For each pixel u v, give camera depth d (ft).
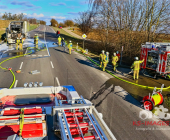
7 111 15.37
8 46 74.95
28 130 13.67
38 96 21.49
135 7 60.29
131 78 38.83
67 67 46.11
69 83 34.37
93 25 76.43
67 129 12.24
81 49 72.38
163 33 56.44
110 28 69.21
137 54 57.77
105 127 16.47
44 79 36.06
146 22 57.67
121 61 54.60
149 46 37.45
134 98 28.48
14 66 44.98
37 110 15.75
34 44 81.25
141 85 34.27
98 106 25.21
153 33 57.72
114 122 21.18
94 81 36.19
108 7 66.23
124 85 34.32
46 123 15.03
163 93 30.78
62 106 14.52
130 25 61.98
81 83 34.68
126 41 61.72
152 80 37.70
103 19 69.67
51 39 101.09
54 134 15.19
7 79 35.22
